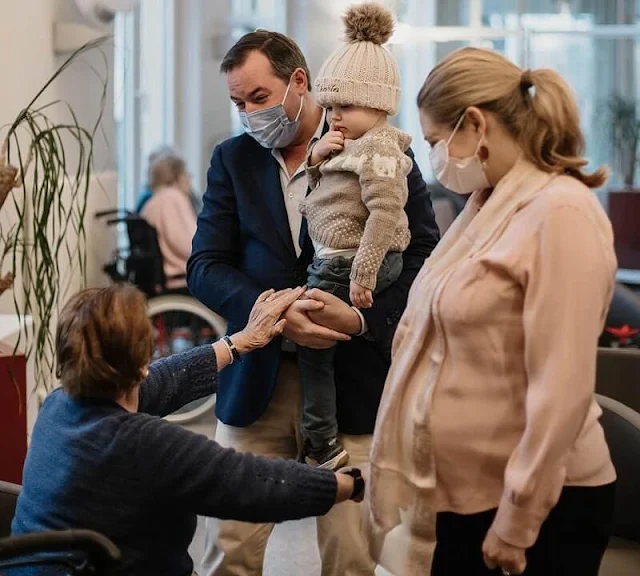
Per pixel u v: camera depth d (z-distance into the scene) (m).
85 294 1.91
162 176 6.42
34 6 4.81
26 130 4.48
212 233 2.56
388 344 2.42
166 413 2.25
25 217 3.98
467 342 1.81
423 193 2.51
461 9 9.81
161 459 1.83
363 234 2.30
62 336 1.88
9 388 3.15
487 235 1.81
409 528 1.93
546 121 1.79
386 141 2.30
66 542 1.60
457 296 1.80
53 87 5.17
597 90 9.70
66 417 1.91
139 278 5.83
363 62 2.31
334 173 2.38
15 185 2.87
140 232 5.84
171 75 8.85
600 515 1.89
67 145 5.38
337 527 2.58
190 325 6.04
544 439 1.70
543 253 1.71
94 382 1.86
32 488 1.90
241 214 2.52
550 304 1.70
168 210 6.21
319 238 2.38
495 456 1.83
